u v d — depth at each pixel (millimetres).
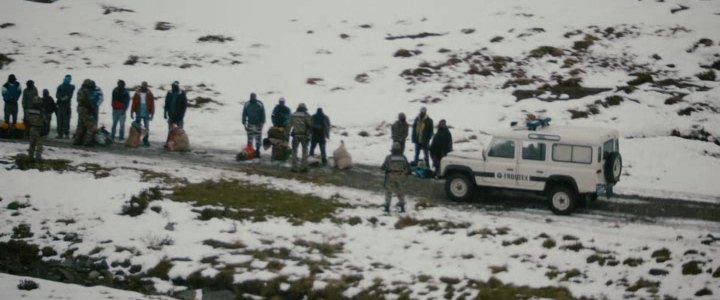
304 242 34906
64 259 33438
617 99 63406
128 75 68938
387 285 30656
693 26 78812
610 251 33375
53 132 53719
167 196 39812
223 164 47812
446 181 41438
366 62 73375
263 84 68750
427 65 71562
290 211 38625
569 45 74812
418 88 67188
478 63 71500
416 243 35094
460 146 53594
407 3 88312
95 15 85625
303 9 88375
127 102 51938
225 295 30688
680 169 50000
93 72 69750
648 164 50719
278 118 50312
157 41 78750
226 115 61219
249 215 37844
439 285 30609
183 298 30578
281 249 34031
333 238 35500
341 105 63875
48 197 39250
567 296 29125
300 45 78125
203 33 81125
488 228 36500
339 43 78375
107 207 38312
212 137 55531
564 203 38969
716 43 74812
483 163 40500
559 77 68750
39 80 67125
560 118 60219
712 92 65188
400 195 38844
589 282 30609
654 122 59594
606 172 39000
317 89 67625
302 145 46469
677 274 30656
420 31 80000
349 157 48250
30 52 74500
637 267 31562
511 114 61094
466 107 63000
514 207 40500
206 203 39031
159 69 71125
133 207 37781
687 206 41750
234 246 34281
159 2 90688
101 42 78062
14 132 50938
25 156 45344
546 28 78875
